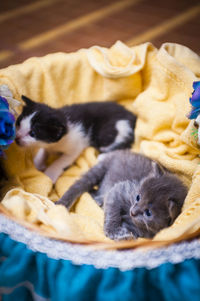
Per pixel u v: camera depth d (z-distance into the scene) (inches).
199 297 14.1
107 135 22.8
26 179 20.7
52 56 23.5
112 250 14.6
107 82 24.0
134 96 24.5
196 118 18.9
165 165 21.0
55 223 16.4
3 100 18.0
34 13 36.3
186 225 16.0
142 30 33.9
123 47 24.0
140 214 17.8
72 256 14.7
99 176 20.9
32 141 20.9
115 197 19.1
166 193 17.6
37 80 22.9
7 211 16.2
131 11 36.6
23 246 15.1
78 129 22.4
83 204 20.1
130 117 23.0
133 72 23.2
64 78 23.8
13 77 21.9
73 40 32.7
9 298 15.0
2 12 36.4
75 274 14.4
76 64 23.8
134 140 23.0
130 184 19.2
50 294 14.8
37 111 20.9
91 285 14.3
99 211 19.7
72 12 36.5
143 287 14.3
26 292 15.1
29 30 33.9
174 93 22.3
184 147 21.2
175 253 14.6
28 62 23.1
